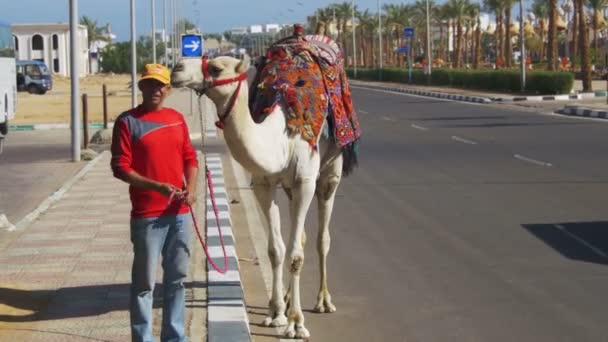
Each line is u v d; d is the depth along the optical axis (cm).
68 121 3528
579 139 2342
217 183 1603
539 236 1148
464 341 745
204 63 664
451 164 1902
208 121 3362
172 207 635
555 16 5428
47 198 1464
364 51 11806
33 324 737
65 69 11312
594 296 870
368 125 3045
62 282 877
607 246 1084
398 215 1327
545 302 853
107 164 1962
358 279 957
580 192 1481
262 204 750
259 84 762
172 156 635
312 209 1403
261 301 873
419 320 805
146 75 625
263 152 692
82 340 692
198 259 982
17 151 2414
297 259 738
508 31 7831
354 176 1750
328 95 764
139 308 642
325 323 801
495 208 1359
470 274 966
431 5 9931
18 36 11206
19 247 1049
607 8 8575
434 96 5250
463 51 12731
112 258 983
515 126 2823
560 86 4572
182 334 658
